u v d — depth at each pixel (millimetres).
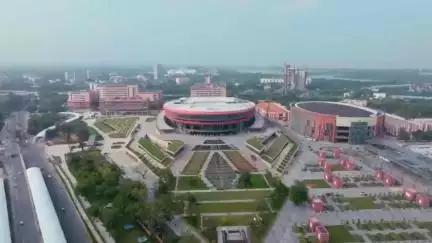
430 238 153250
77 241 148375
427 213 177375
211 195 195250
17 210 178375
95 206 167000
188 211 174000
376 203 188750
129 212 161625
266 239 151250
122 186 187000
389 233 157500
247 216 171125
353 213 176750
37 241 149250
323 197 195500
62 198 193750
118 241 148625
